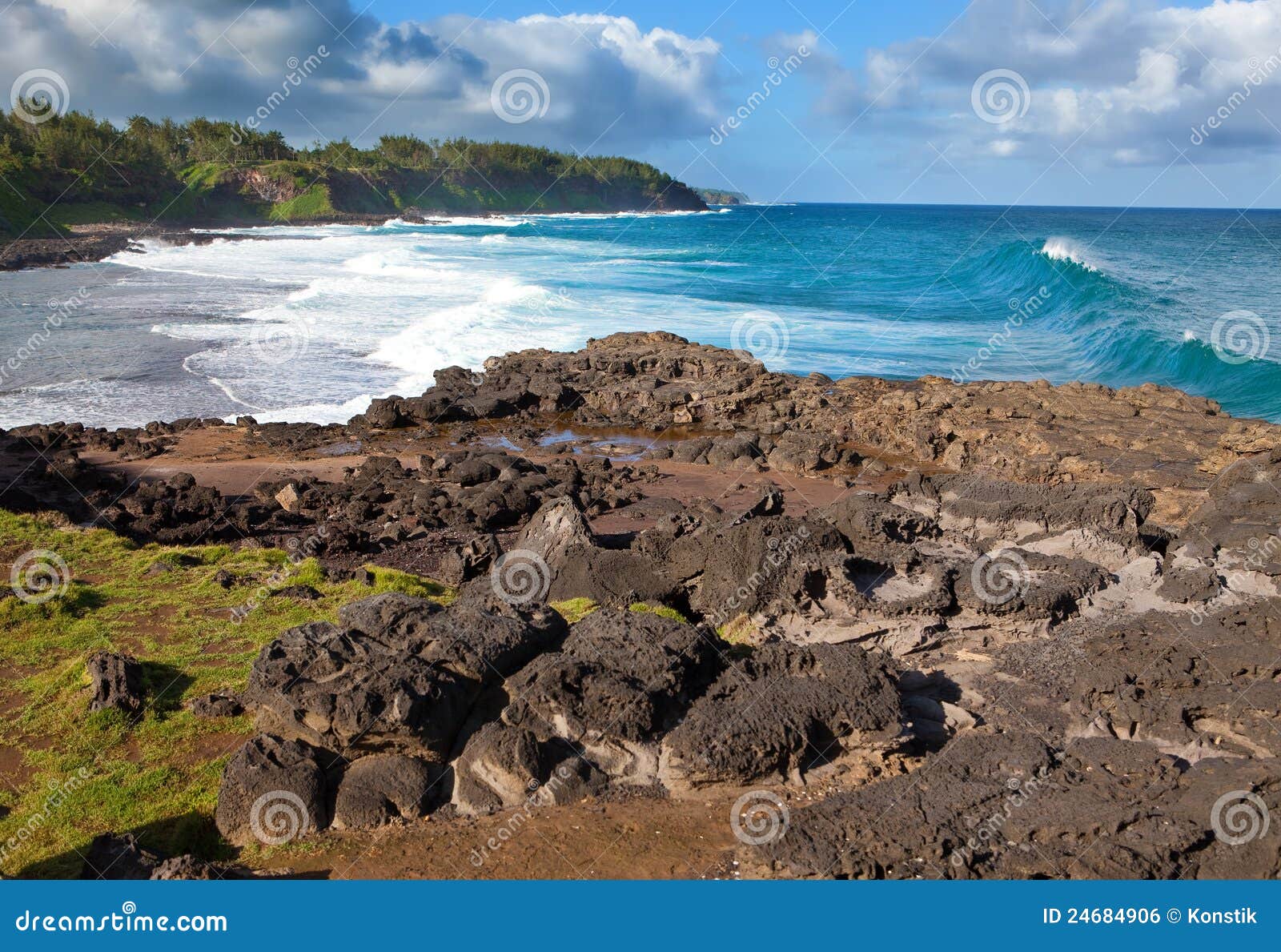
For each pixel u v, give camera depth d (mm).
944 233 158875
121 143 157875
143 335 53344
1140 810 10906
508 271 88438
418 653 13109
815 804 11477
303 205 180250
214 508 27172
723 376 43531
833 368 50469
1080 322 59125
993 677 14969
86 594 19219
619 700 12547
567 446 36375
